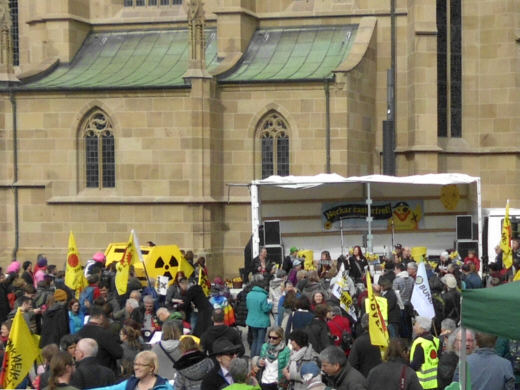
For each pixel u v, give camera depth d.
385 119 95.88
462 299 27.09
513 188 96.50
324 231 78.62
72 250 53.28
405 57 95.56
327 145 90.56
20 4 104.94
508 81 96.31
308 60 94.88
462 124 97.50
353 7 97.38
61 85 93.56
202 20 90.62
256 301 49.03
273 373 37.12
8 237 94.19
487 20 96.62
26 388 34.84
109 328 35.00
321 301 42.19
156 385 26.97
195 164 90.44
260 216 77.31
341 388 28.70
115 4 101.69
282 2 99.12
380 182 71.62
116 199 91.75
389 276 53.22
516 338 26.34
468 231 75.25
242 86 91.81
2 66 93.50
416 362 33.88
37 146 93.44
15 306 44.62
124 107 91.81
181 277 50.75
